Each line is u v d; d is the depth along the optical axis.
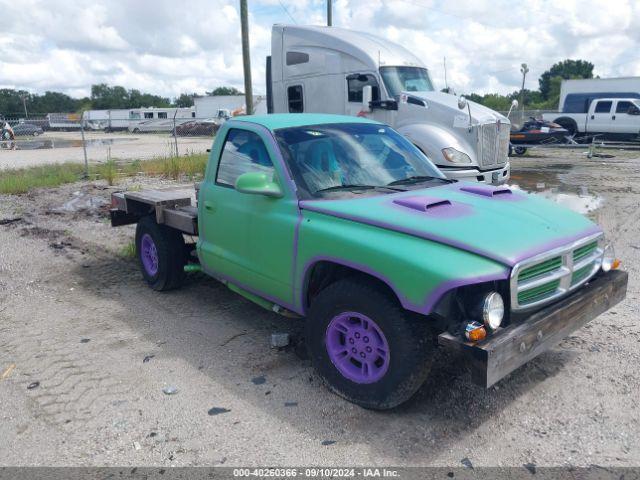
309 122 4.70
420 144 10.95
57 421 3.63
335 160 4.37
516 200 4.11
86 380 4.16
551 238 3.51
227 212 4.63
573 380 4.01
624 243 7.86
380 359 3.63
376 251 3.40
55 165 18.23
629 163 18.77
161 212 5.70
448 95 11.70
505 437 3.38
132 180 15.30
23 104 119.88
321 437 3.40
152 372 4.27
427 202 3.70
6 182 13.73
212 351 4.62
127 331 5.07
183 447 3.33
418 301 3.17
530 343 3.25
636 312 5.26
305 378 4.13
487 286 3.24
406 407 3.70
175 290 6.19
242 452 3.27
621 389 3.88
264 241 4.24
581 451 3.24
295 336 4.89
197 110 52.59
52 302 5.88
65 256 7.66
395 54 12.52
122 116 61.59
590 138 26.41
